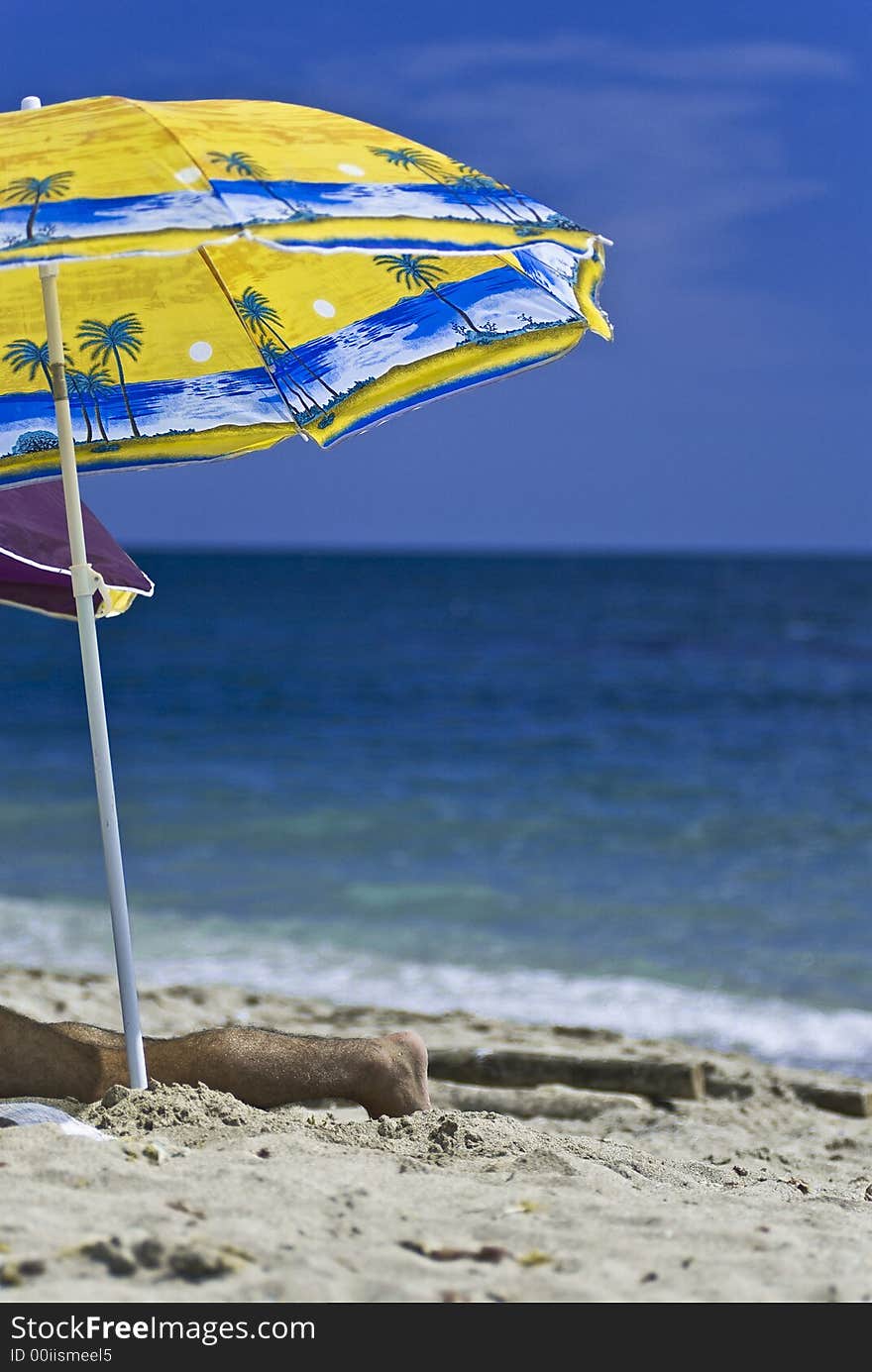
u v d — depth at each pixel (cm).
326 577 11262
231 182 277
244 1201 262
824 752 2016
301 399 382
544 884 1134
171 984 787
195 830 1363
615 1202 283
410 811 1508
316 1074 356
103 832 343
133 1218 246
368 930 959
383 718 2500
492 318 366
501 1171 307
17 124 316
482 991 799
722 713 2542
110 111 307
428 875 1166
